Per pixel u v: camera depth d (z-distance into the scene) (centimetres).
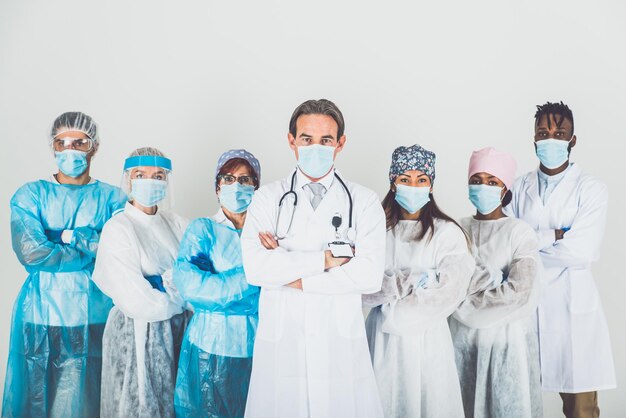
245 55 309
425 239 221
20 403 240
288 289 196
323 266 187
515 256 233
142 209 232
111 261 219
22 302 243
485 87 308
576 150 307
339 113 200
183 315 233
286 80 308
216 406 211
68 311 240
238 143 308
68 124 249
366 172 309
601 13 308
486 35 310
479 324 229
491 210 240
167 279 224
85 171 256
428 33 310
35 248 235
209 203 307
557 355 253
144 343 221
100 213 252
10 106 305
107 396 226
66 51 308
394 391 216
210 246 216
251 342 213
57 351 240
